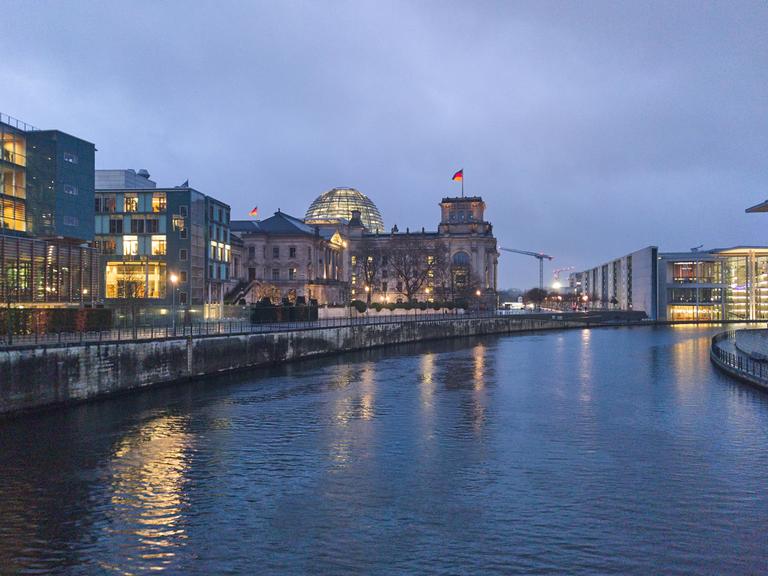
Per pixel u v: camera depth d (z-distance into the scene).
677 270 183.88
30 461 30.53
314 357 77.44
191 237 92.25
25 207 66.12
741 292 175.50
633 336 124.88
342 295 162.38
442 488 27.06
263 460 31.16
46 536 22.06
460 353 87.25
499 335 129.12
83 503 25.11
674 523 23.31
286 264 139.25
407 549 21.09
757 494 26.44
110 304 88.81
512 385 56.03
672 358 80.38
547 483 27.78
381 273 177.50
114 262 92.19
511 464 30.64
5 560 20.30
